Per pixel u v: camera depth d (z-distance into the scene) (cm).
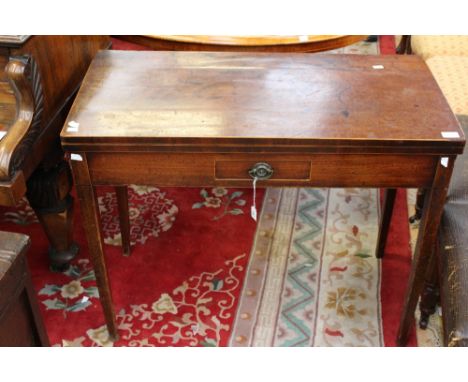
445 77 227
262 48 210
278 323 193
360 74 169
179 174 147
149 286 208
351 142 138
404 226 237
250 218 241
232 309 199
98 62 173
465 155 179
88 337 189
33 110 153
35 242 229
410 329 191
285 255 222
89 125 142
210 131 140
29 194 191
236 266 216
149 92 158
